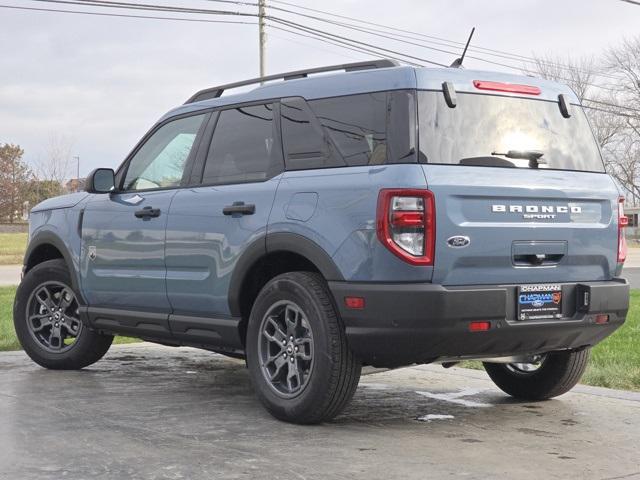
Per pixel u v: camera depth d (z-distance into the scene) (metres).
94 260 6.68
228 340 5.70
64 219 7.03
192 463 4.31
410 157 4.82
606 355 7.63
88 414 5.48
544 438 4.91
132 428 5.09
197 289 5.83
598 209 5.42
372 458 4.43
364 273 4.81
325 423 5.29
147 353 8.38
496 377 6.20
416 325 4.70
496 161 5.08
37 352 7.28
